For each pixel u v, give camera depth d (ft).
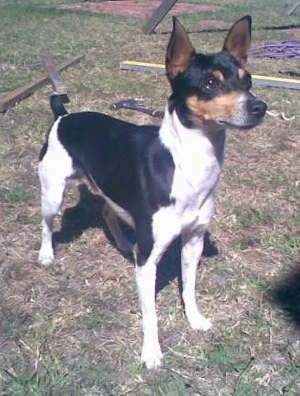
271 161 5.69
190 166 3.24
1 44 9.21
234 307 3.92
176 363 3.46
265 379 3.36
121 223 4.67
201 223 3.46
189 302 3.76
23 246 4.46
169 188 3.27
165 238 3.34
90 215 4.83
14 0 13.91
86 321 3.75
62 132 3.98
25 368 3.41
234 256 4.38
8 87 7.24
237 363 3.47
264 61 8.43
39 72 7.83
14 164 5.53
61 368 3.41
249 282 4.12
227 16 11.87
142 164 3.37
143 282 3.40
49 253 4.30
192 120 3.17
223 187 5.22
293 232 4.68
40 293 3.99
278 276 4.19
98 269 4.23
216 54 3.22
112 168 3.62
